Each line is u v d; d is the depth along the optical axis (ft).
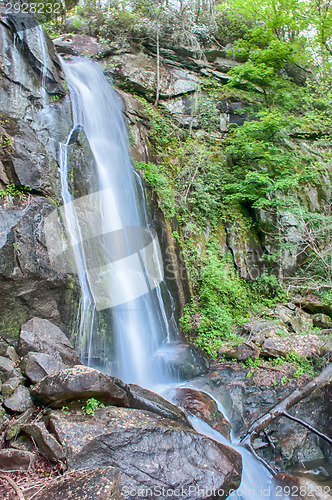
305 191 41.68
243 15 46.26
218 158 38.55
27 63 21.66
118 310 21.50
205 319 28.84
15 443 11.52
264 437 18.60
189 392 19.29
